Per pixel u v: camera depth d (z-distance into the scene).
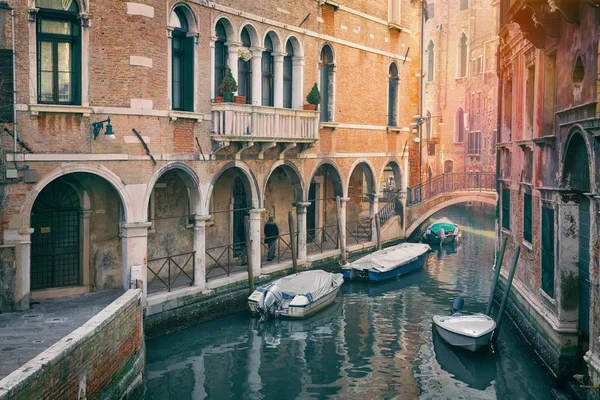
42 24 14.09
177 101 16.84
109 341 11.08
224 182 20.42
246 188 19.28
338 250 24.09
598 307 11.03
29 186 13.70
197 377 13.88
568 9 11.78
